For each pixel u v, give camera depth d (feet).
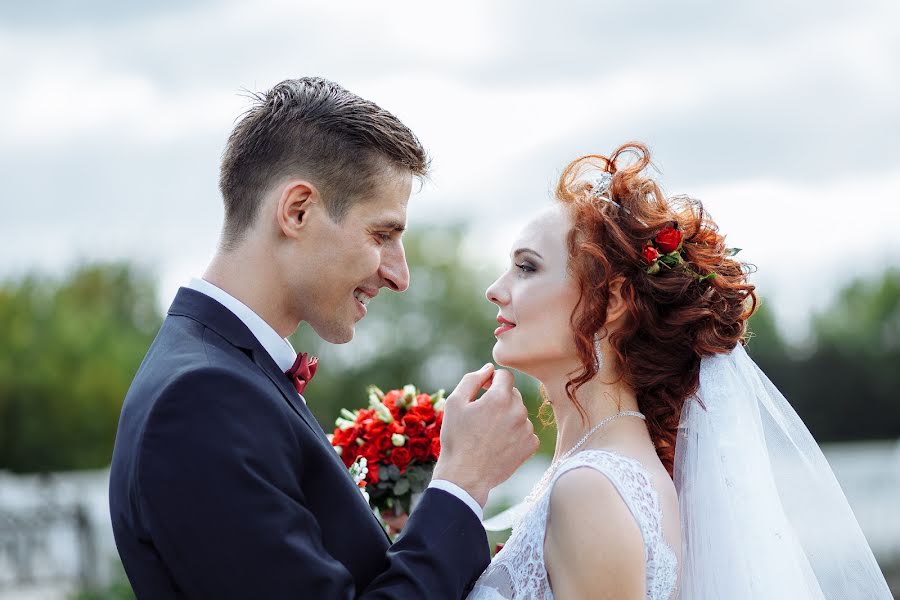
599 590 7.38
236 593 6.86
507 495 42.06
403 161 8.14
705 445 8.37
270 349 7.97
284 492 7.24
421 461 10.91
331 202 7.88
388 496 10.97
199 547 6.85
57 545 37.35
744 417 8.38
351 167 7.88
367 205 7.97
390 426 10.87
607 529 7.41
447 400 8.32
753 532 8.11
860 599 8.48
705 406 8.40
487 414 8.15
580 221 8.39
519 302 8.45
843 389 79.82
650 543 7.52
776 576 8.03
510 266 8.70
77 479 49.93
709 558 8.21
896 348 82.38
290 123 7.93
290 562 6.93
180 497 6.88
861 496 41.34
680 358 8.54
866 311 94.07
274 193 7.89
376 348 73.15
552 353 8.38
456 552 7.61
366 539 7.76
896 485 41.70
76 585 36.24
